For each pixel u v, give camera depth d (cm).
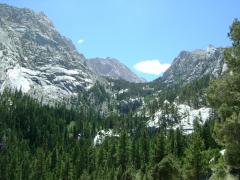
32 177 14088
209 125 12169
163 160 6075
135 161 13988
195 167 6375
